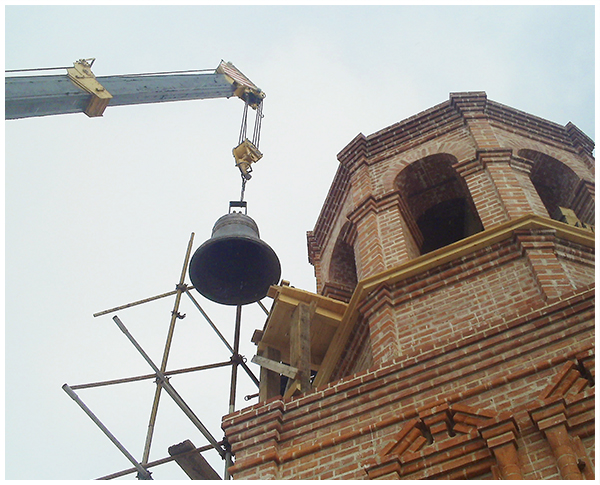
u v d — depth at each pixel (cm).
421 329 1204
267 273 1447
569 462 827
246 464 1059
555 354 1002
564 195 1655
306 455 1050
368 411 1068
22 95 1366
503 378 995
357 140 1761
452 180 1697
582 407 890
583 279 1198
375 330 1250
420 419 995
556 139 1747
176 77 1861
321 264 1856
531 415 902
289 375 1213
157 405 1308
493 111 1728
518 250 1245
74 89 1450
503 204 1398
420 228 1812
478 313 1180
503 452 881
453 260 1286
